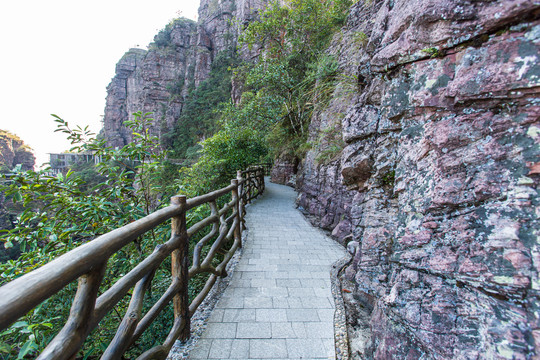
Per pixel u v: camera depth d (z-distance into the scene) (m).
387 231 2.12
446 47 1.22
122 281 1.15
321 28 10.45
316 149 6.46
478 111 1.12
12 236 2.38
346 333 2.06
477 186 1.09
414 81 1.39
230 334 2.03
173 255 1.76
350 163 2.76
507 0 0.97
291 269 3.21
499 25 1.01
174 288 1.68
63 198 2.47
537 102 0.94
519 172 0.97
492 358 0.94
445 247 1.20
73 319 0.86
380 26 2.41
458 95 1.16
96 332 2.48
